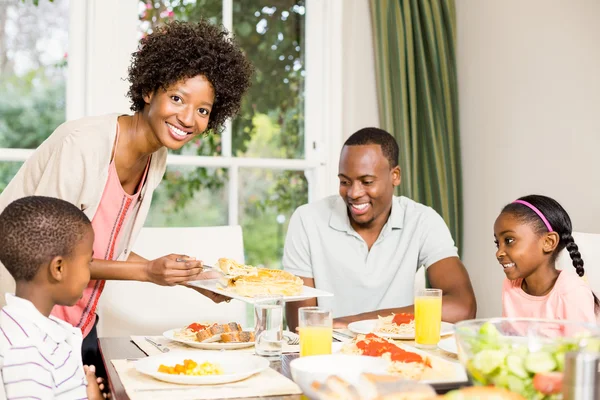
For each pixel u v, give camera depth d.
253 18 3.09
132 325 2.23
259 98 3.10
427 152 3.14
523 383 0.96
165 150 1.92
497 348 0.99
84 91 2.78
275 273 1.85
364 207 2.26
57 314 1.79
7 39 2.69
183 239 2.34
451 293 2.22
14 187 1.80
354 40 3.21
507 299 1.94
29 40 2.72
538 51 2.88
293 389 1.25
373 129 2.32
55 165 1.73
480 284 3.15
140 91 1.84
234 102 1.97
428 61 3.17
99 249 1.82
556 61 2.80
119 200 1.82
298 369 1.04
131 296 2.24
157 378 1.29
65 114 2.78
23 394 1.31
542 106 2.87
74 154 1.72
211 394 1.21
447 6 3.21
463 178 3.24
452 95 3.21
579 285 1.78
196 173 2.99
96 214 1.80
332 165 3.18
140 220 1.91
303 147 3.20
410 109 3.10
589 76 2.66
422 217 2.36
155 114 1.77
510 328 1.12
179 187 2.96
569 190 2.75
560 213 1.88
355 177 2.23
